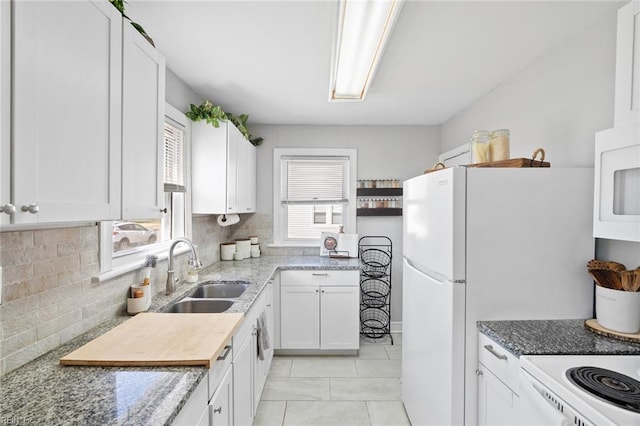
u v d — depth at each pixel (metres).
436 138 3.79
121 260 1.75
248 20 1.68
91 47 0.98
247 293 2.10
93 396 0.94
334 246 3.64
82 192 0.95
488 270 1.55
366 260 3.80
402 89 2.67
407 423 2.16
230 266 3.10
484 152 1.84
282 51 2.03
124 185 1.17
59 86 0.86
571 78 1.84
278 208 3.79
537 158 2.12
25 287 1.12
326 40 1.89
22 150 0.74
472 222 1.54
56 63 0.84
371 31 1.64
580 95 1.78
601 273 1.44
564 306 1.57
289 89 2.67
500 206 1.55
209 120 2.51
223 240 3.54
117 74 1.12
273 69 2.29
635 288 1.36
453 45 1.96
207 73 2.35
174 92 2.37
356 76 2.21
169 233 2.41
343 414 2.26
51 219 0.83
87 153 0.97
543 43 1.94
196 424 1.12
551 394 1.04
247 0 1.52
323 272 3.15
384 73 2.35
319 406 2.35
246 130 3.27
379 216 3.80
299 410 2.30
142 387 0.99
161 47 1.97
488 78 2.44
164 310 1.80
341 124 3.76
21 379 1.03
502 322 1.54
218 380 1.36
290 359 3.12
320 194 3.81
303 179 3.82
